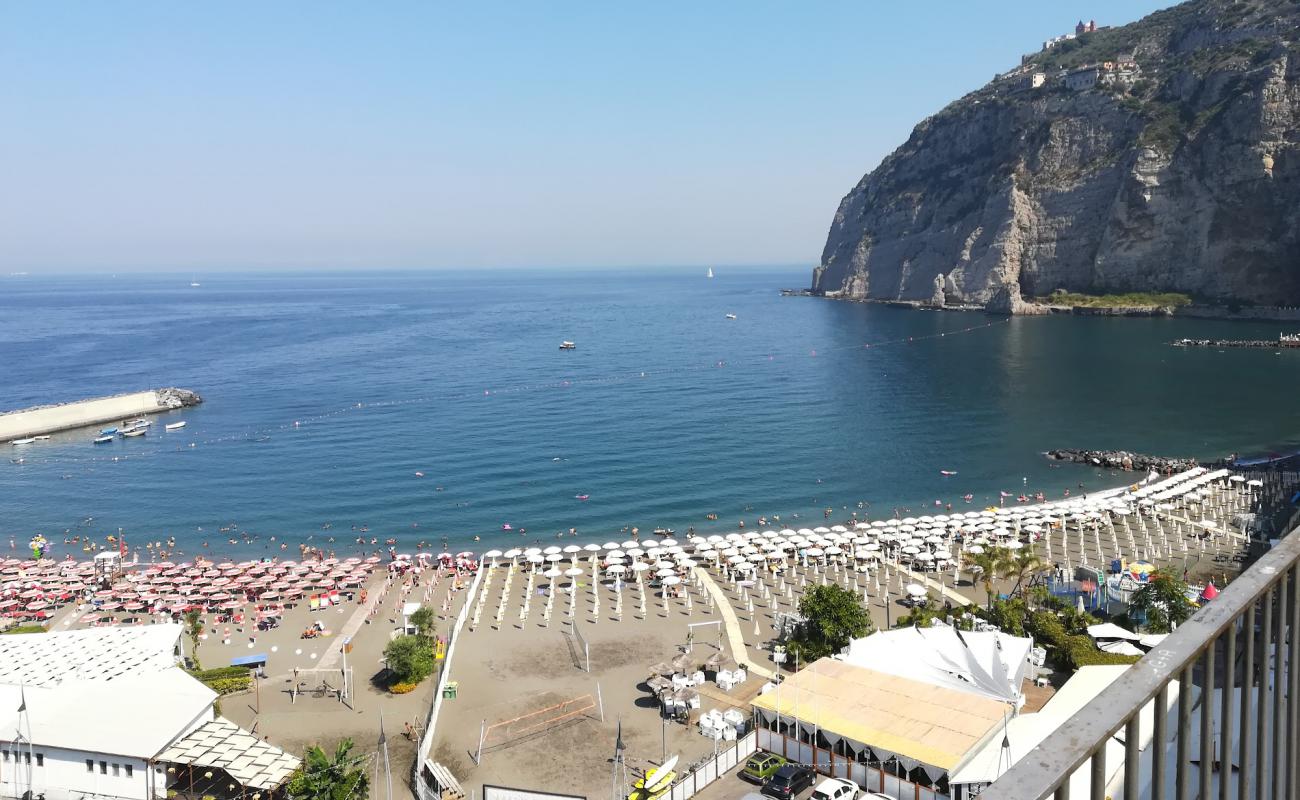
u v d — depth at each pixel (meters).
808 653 61.12
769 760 47.19
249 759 46.34
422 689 59.78
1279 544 9.40
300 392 190.12
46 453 143.00
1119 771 21.75
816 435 143.88
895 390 180.50
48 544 101.75
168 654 59.06
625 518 104.81
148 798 45.84
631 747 50.94
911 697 49.06
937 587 78.31
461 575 85.62
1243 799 8.59
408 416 163.38
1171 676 7.11
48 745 46.69
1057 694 49.31
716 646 65.62
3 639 61.06
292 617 75.75
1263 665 8.80
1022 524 93.38
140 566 93.12
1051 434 142.50
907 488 115.81
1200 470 111.81
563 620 71.56
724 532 99.94
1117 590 69.69
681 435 144.75
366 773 49.00
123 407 168.38
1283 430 140.62
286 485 121.25
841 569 83.75
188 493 119.12
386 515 107.62
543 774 48.41
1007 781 6.01
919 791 43.38
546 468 126.19
